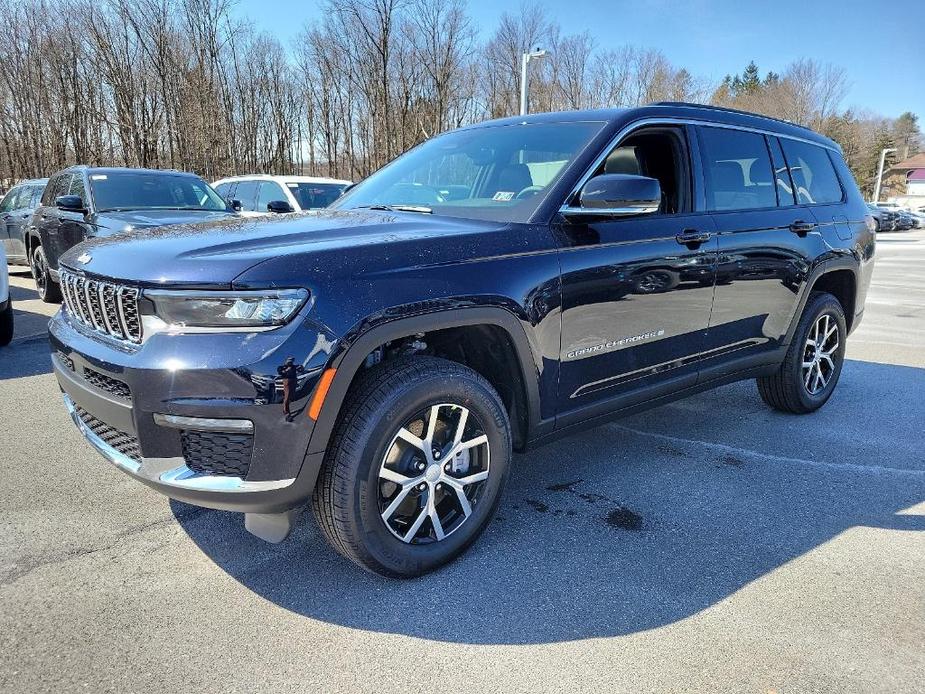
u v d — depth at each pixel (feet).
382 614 7.54
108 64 97.96
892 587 8.18
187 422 6.77
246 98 124.88
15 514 9.70
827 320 14.58
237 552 8.80
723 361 11.98
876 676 6.59
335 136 127.24
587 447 12.86
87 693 6.23
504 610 7.65
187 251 7.34
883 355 21.63
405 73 100.58
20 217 31.07
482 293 7.97
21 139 117.70
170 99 98.99
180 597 7.80
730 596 7.97
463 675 6.58
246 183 36.11
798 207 13.41
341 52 113.50
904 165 301.22
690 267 10.60
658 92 141.69
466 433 8.52
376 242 7.66
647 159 10.82
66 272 8.70
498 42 122.21
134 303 7.11
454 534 8.48
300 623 7.36
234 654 6.84
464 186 10.57
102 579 8.13
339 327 6.90
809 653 6.93
